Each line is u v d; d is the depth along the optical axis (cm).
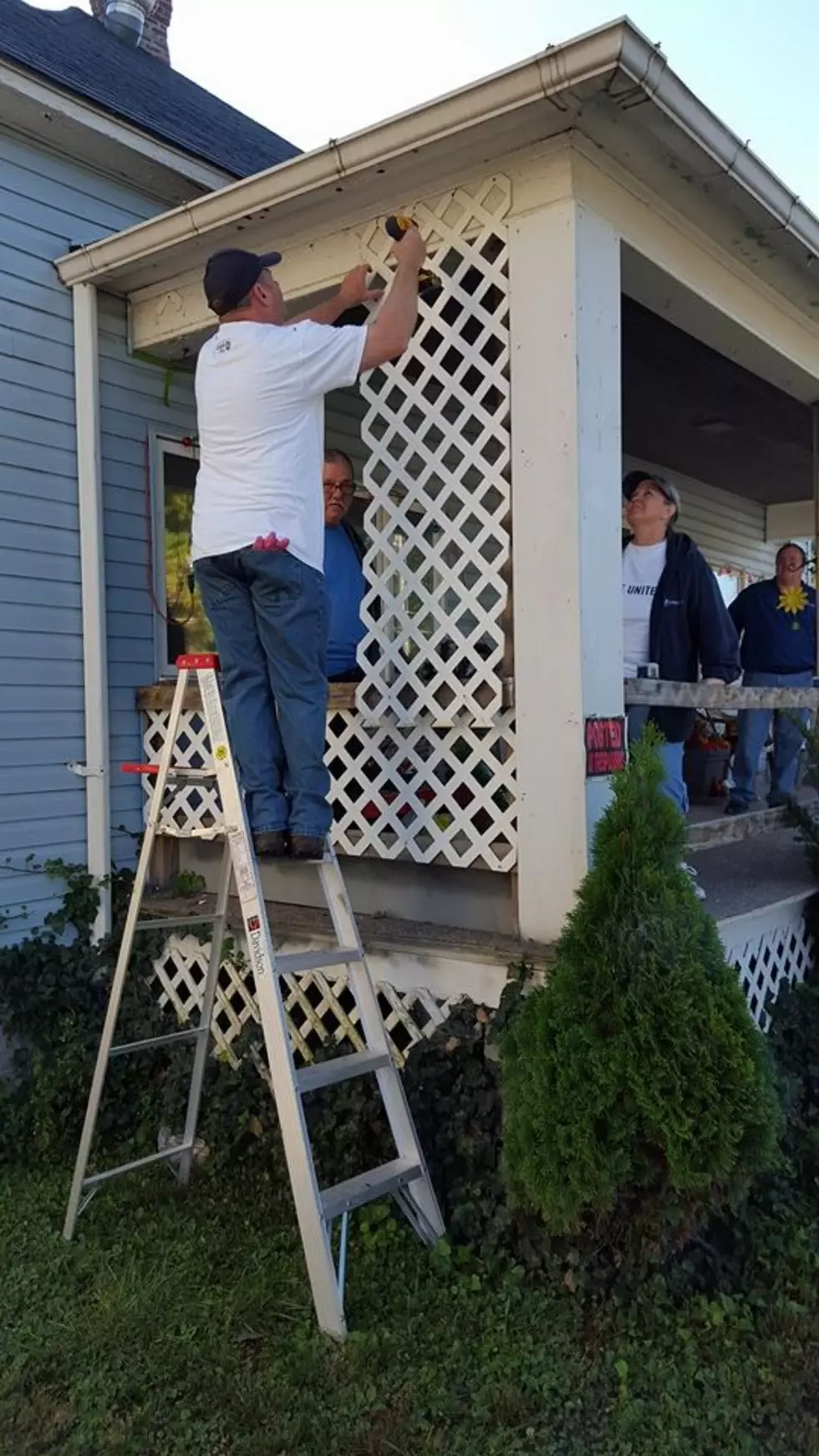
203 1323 277
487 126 301
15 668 418
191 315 432
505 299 325
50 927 425
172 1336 271
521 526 320
